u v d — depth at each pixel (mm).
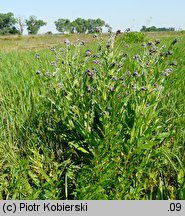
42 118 4035
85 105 3467
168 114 3986
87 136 3186
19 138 3783
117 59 3531
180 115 3691
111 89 3246
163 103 4020
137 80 3449
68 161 3117
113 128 3125
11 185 2799
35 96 4523
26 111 4207
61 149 3506
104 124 3127
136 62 4031
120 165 3084
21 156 3479
